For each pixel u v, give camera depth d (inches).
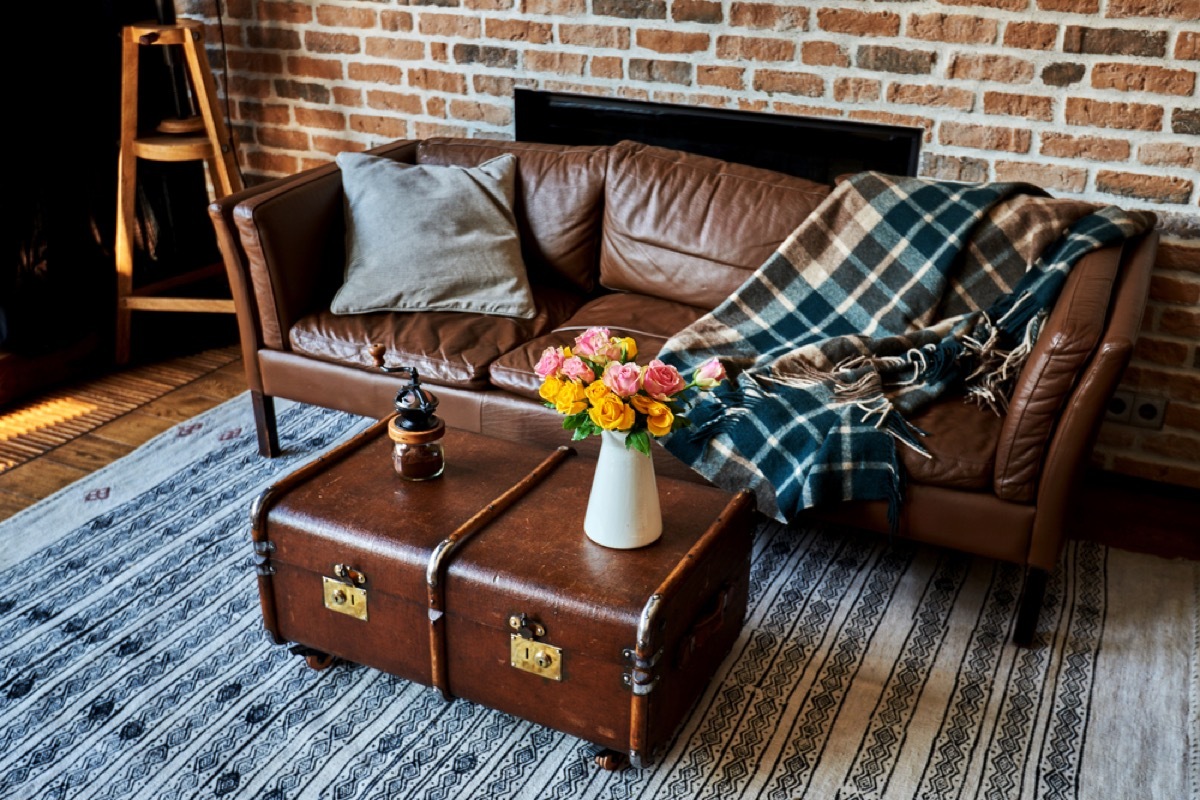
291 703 81.7
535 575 71.7
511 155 117.6
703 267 109.3
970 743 78.5
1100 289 83.3
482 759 76.7
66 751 76.8
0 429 121.3
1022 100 108.0
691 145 126.0
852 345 96.6
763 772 75.7
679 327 106.0
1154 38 100.6
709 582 76.2
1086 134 106.7
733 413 91.9
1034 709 81.8
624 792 73.9
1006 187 101.2
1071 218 98.2
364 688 83.4
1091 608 93.5
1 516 105.0
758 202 108.0
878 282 101.4
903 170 117.0
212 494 108.9
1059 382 78.5
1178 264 106.7
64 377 133.1
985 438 86.3
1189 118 101.9
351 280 108.6
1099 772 75.9
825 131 118.4
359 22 136.2
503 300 108.8
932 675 85.3
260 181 152.3
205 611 91.8
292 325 108.3
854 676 85.1
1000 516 84.1
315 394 108.3
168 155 128.7
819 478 86.7
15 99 123.1
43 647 87.0
